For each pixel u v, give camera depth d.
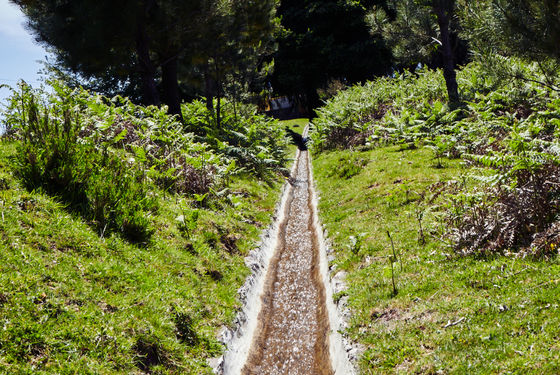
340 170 18.70
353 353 6.04
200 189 12.66
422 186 12.46
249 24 23.62
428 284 7.05
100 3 16.03
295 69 51.62
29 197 6.96
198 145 14.15
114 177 8.48
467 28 14.41
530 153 7.94
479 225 7.71
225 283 8.50
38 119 8.50
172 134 14.02
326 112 32.47
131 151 12.68
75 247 6.55
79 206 7.73
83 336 4.98
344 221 12.13
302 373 7.13
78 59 17.06
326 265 9.98
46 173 7.62
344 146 26.31
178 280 7.49
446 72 22.94
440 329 5.73
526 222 7.23
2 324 4.50
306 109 64.88
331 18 51.19
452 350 5.18
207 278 8.25
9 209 6.43
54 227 6.65
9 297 4.88
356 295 7.59
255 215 13.73
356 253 9.22
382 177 15.09
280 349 7.86
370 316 6.80
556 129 10.52
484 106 18.31
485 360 4.76
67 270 5.91
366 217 11.72
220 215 11.85
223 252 9.77
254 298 9.01
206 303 7.39
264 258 11.15
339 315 7.39
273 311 9.27
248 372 6.88
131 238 7.98
